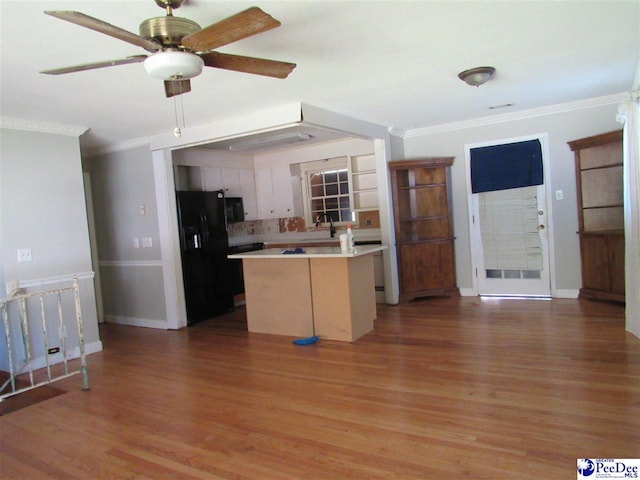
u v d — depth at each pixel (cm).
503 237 580
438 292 603
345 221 689
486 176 580
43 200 428
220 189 677
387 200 572
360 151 652
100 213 594
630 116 380
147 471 229
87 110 393
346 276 432
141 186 548
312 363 380
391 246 577
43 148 429
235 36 195
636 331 384
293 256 443
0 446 266
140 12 221
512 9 250
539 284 562
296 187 717
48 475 232
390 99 438
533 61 349
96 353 457
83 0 204
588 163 518
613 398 273
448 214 599
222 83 343
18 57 265
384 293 588
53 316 432
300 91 384
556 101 508
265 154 737
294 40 272
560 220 544
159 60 210
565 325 432
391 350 399
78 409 315
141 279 564
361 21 251
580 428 241
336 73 341
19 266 410
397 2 231
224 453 242
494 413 265
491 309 519
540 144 547
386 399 296
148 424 284
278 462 229
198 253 571
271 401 307
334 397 306
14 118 403
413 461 222
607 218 509
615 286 486
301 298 461
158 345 471
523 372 324
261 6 224
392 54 308
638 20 276
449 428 252
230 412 294
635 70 391
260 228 768
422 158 598
